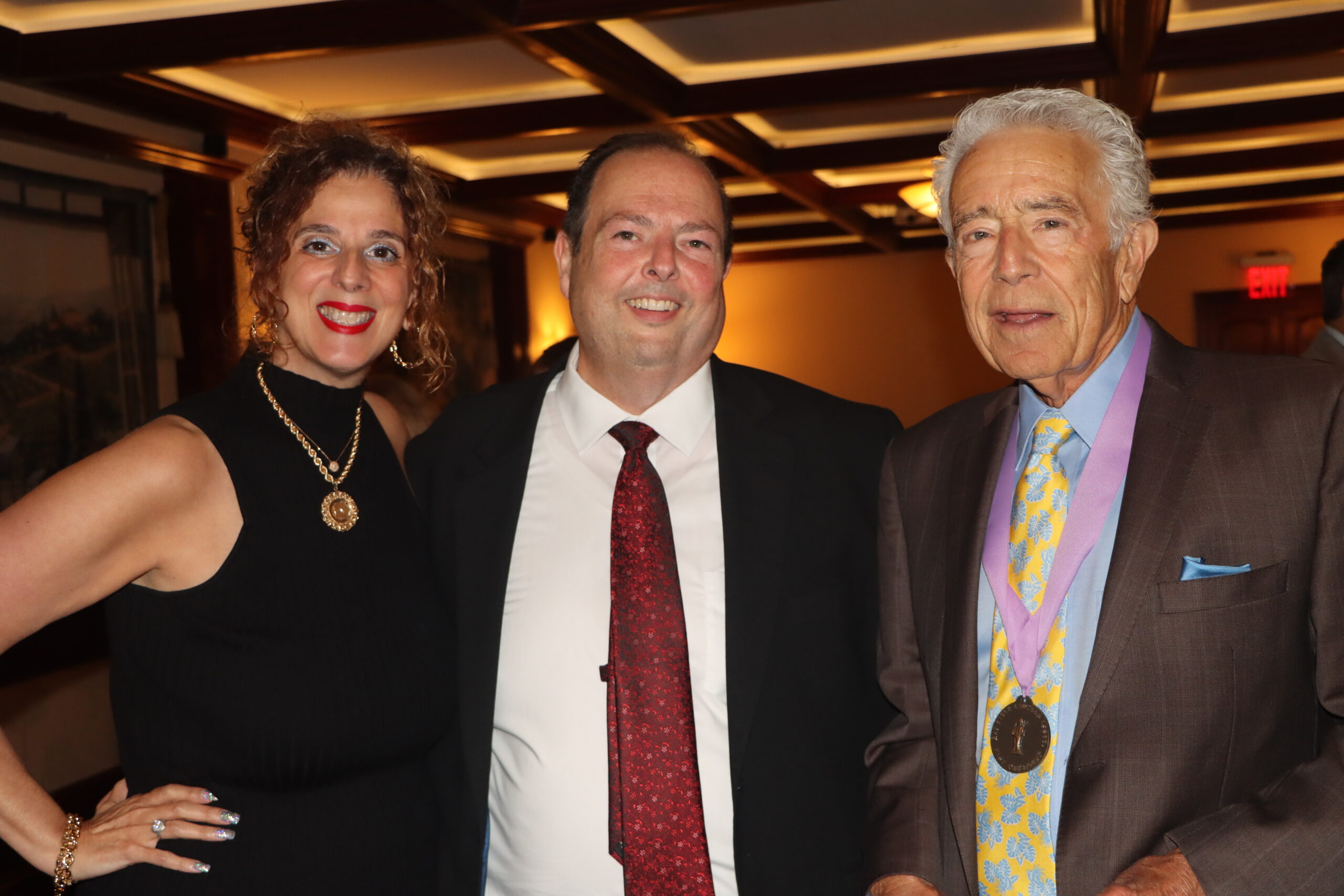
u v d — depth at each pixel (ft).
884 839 5.32
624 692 5.59
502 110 22.16
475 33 15.66
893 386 43.73
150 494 5.15
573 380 6.38
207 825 5.16
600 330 5.98
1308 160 28.50
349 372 5.86
